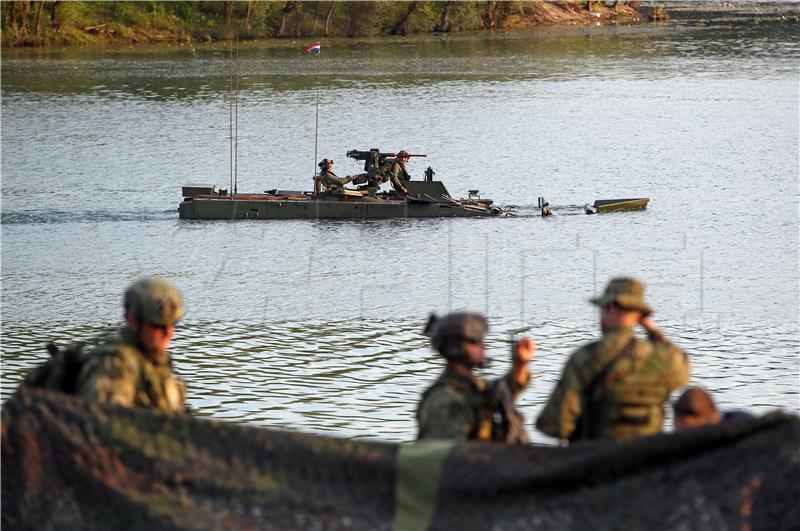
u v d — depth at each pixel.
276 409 83.12
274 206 168.25
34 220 174.00
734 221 172.25
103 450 26.34
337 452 26.70
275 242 153.50
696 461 25.38
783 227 167.12
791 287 126.00
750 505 24.55
